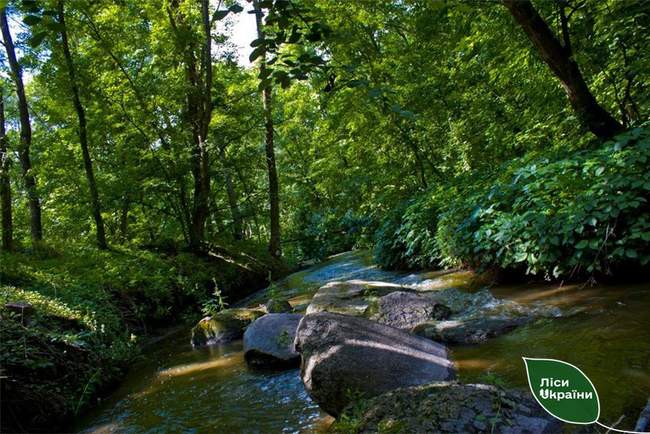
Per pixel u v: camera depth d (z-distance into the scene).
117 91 13.20
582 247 5.01
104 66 12.73
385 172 16.05
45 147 14.88
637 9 6.17
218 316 7.45
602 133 6.32
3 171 11.48
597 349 3.51
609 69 7.18
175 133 13.86
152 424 4.18
